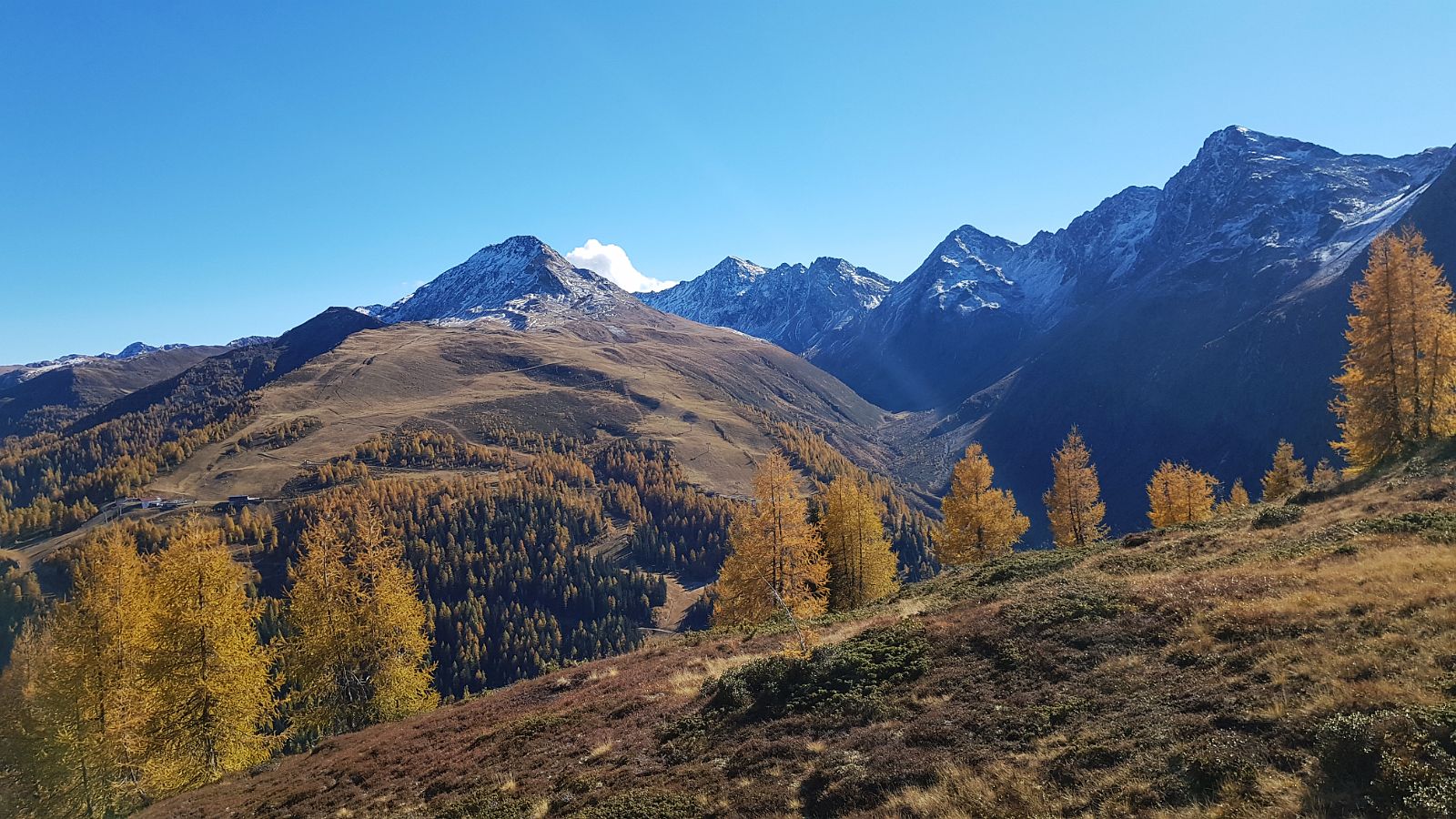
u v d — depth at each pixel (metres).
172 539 35.66
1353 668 12.27
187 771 33.88
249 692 35.38
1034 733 14.03
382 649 40.91
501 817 16.58
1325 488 34.91
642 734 20.66
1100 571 26.33
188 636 33.59
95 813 35.38
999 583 29.47
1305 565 19.42
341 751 29.55
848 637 24.33
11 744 37.28
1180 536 29.83
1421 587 14.65
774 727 18.22
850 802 13.31
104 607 35.09
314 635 39.78
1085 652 17.33
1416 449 38.12
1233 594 18.12
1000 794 11.94
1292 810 9.39
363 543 42.56
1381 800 9.04
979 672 18.12
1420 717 9.87
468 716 29.42
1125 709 13.80
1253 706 12.24
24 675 39.44
